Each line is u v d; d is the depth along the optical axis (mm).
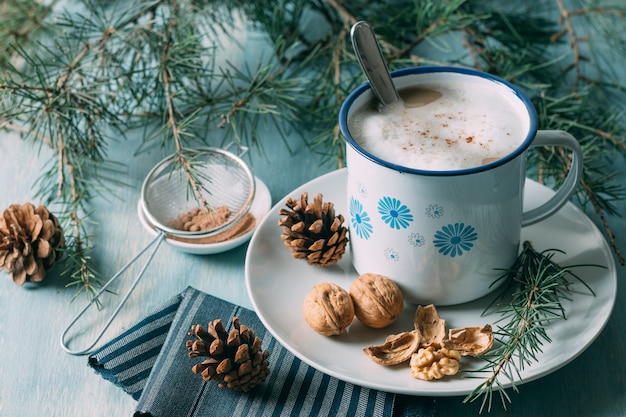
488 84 484
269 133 661
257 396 463
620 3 736
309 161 635
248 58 729
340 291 471
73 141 622
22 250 548
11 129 676
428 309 475
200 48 636
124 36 647
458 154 447
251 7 711
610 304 471
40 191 598
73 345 517
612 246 551
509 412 468
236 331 448
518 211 466
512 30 686
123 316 533
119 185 625
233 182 587
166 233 549
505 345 447
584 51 729
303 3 707
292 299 495
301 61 717
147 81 643
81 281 540
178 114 650
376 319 465
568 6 771
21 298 547
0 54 694
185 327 495
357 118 473
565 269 487
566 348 448
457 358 446
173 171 589
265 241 519
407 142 455
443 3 672
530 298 460
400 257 467
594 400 471
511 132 457
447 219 445
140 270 561
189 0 671
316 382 469
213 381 467
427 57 723
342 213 545
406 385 438
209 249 557
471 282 475
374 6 734
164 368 473
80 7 782
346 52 656
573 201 596
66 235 588
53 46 737
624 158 625
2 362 510
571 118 634
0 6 731
